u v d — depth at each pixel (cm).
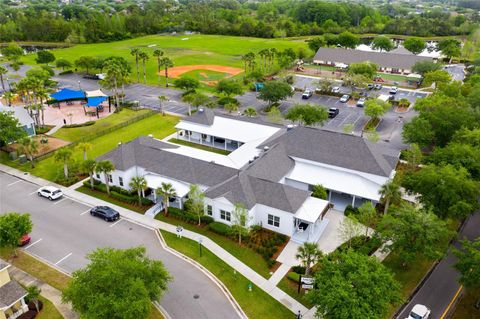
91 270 3556
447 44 16312
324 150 6381
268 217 5300
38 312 3862
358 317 3170
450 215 5075
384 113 9488
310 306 4044
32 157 7044
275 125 8012
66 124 9088
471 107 8238
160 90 12144
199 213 5312
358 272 3538
